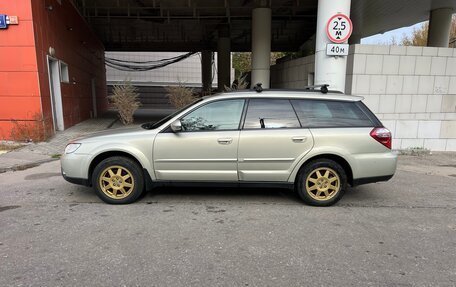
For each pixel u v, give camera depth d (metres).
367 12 17.97
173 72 38.88
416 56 9.87
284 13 18.89
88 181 5.27
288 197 5.73
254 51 15.80
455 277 3.30
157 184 5.28
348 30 8.74
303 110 5.25
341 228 4.45
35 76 10.36
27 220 4.62
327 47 8.80
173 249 3.80
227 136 5.11
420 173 7.75
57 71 12.38
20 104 10.46
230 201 5.49
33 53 10.24
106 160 5.20
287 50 27.48
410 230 4.42
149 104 38.75
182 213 4.93
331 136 5.14
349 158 5.15
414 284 3.17
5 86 10.35
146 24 21.89
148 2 16.97
